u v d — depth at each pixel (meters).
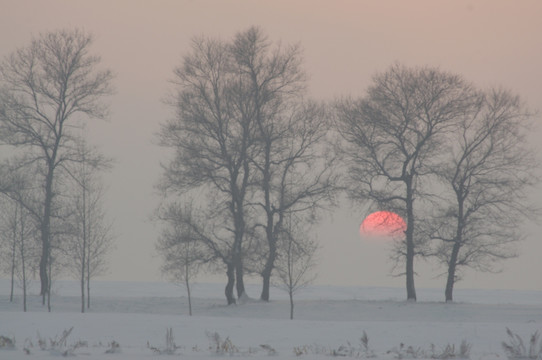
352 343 77.50
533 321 129.38
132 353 64.56
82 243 148.75
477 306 149.62
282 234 150.12
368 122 155.00
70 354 61.81
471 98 154.62
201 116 153.38
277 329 86.50
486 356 67.50
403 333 84.00
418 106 154.62
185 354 64.25
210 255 154.12
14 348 66.56
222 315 144.50
